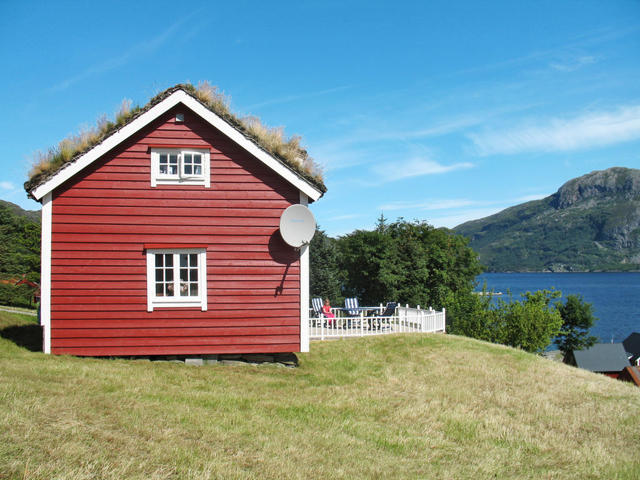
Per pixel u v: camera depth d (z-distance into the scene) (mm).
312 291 42625
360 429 9281
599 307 133375
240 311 13266
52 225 12664
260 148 13203
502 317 41688
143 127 13023
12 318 19641
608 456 8773
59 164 12719
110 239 12875
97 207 12859
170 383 11203
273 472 6730
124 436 7281
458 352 16125
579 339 55750
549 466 8242
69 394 9023
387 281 41312
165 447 7082
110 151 12992
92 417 7879
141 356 13070
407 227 50594
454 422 10188
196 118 13398
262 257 13422
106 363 12172
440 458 8258
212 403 9898
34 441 6512
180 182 13242
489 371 14336
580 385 13758
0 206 52500
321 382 12648
